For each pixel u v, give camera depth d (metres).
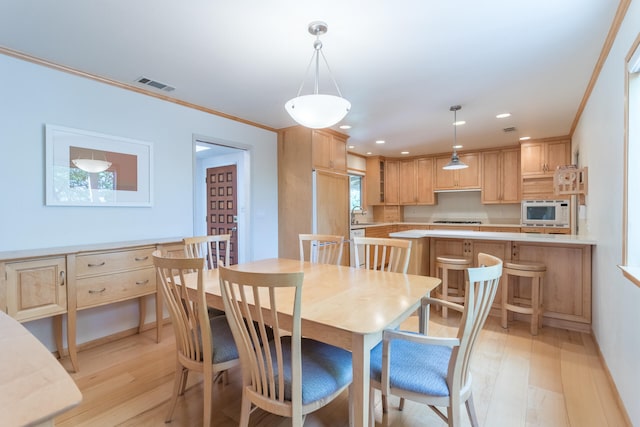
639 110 1.70
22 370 0.73
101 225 2.76
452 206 6.80
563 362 2.40
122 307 2.91
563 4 1.75
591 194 2.98
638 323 1.57
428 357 1.55
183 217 3.38
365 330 1.23
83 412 1.85
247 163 4.14
